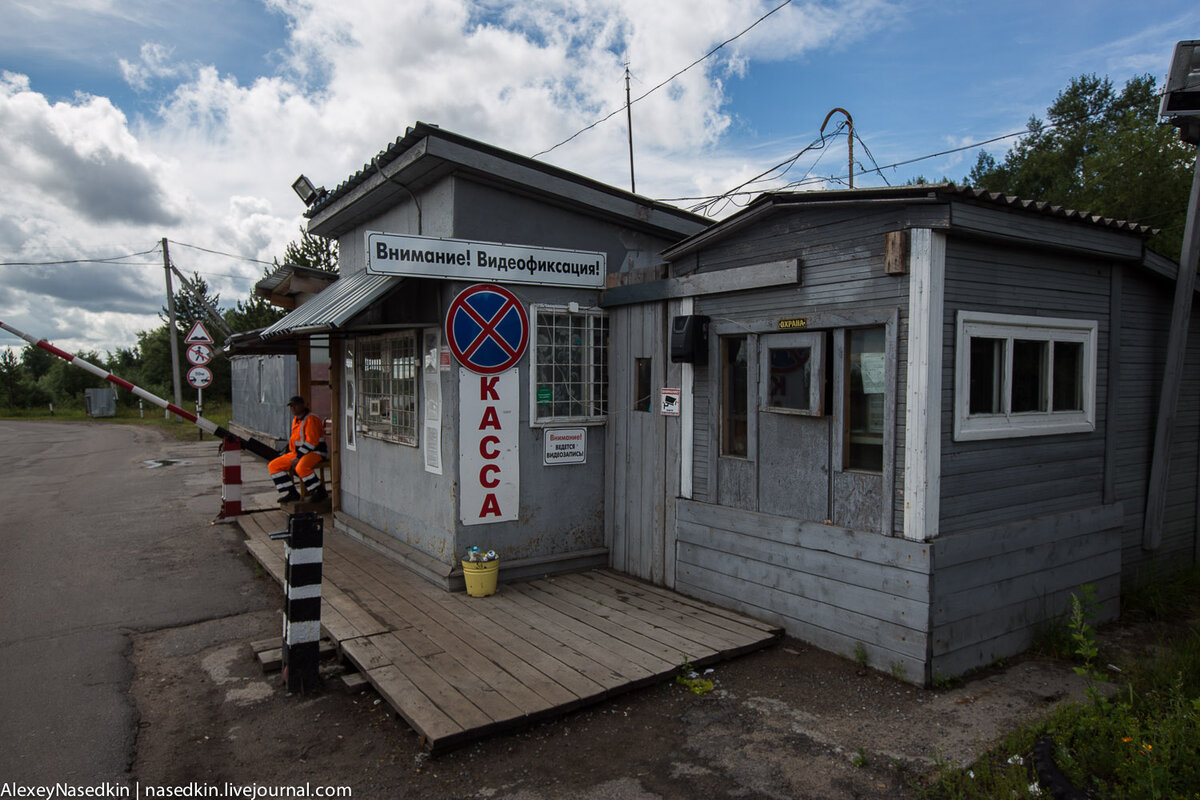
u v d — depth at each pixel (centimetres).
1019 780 338
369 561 729
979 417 485
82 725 422
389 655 484
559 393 689
